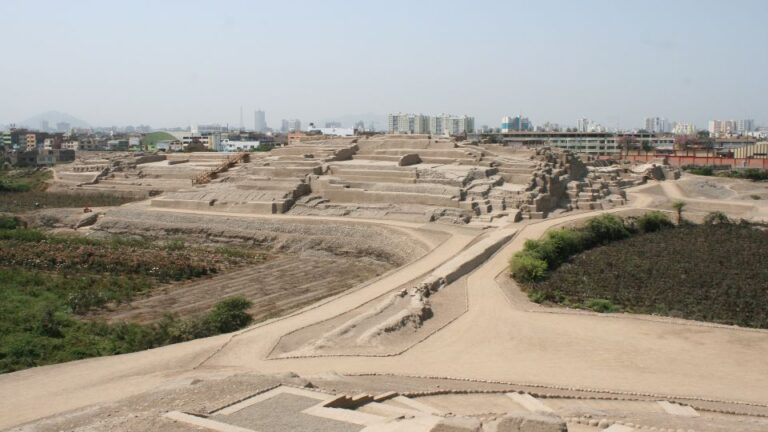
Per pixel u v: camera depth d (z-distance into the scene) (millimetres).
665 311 58844
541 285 66188
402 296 59125
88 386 39094
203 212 109438
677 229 97500
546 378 41250
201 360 44219
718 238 90125
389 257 86000
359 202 106438
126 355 46000
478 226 92062
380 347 46531
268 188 113562
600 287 66375
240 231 99750
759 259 77500
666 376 41875
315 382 37344
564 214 104000
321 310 56781
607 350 46906
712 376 41938
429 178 107375
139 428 28406
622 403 36562
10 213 128000
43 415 34469
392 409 31531
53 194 148875
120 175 158375
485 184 105812
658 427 29125
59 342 52875
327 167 118312
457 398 36406
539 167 113625
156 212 111312
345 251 90375
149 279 78000
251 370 41469
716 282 67625
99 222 112625
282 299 68938
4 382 40125
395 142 133625
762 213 110750
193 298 70000
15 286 71625
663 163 181500
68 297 67125
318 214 104125
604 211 107938
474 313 55688
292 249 93688
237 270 83562
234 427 27953
